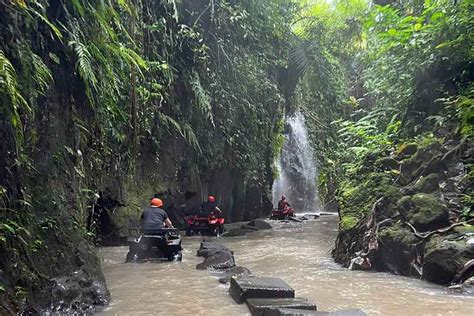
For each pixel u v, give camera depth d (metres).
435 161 7.67
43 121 4.71
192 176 14.59
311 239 11.37
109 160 9.68
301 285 5.79
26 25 4.37
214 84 14.48
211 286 5.70
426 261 5.93
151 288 5.59
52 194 4.62
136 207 11.45
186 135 13.75
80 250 4.77
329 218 19.66
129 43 8.80
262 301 4.54
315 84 22.25
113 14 6.14
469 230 6.01
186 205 14.50
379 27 11.80
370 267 6.88
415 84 10.36
